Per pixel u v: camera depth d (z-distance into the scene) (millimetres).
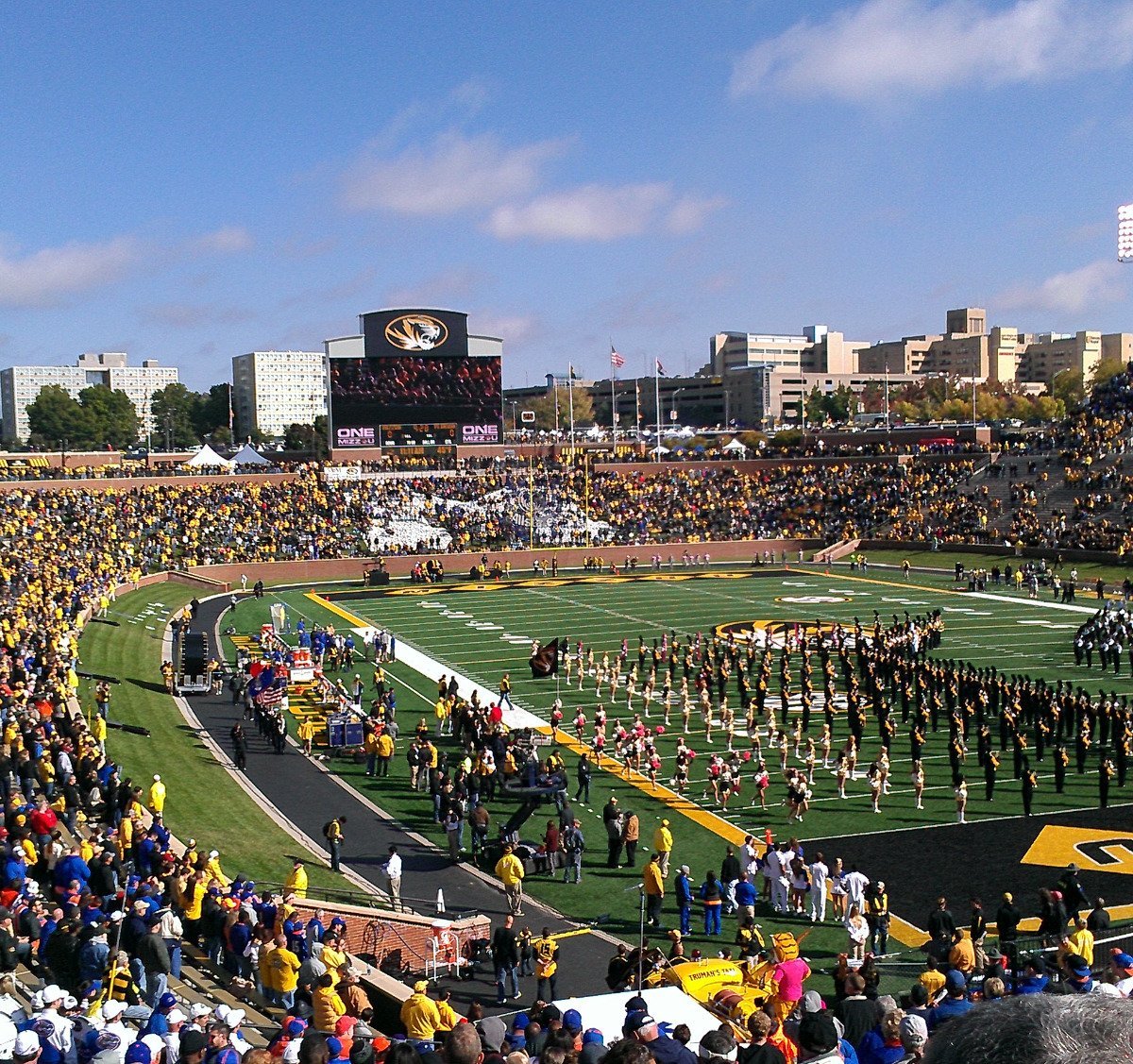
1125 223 98938
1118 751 38344
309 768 43531
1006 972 18609
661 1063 10477
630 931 28188
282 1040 13047
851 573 95188
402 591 89562
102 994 16844
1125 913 28297
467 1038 9133
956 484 109500
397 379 113188
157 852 24844
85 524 91500
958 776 35719
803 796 35906
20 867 22188
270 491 106062
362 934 25891
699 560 104125
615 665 54406
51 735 33281
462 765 37375
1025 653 60531
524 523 107250
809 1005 12609
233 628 72688
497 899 30500
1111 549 88688
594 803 38531
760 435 159750
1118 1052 2799
